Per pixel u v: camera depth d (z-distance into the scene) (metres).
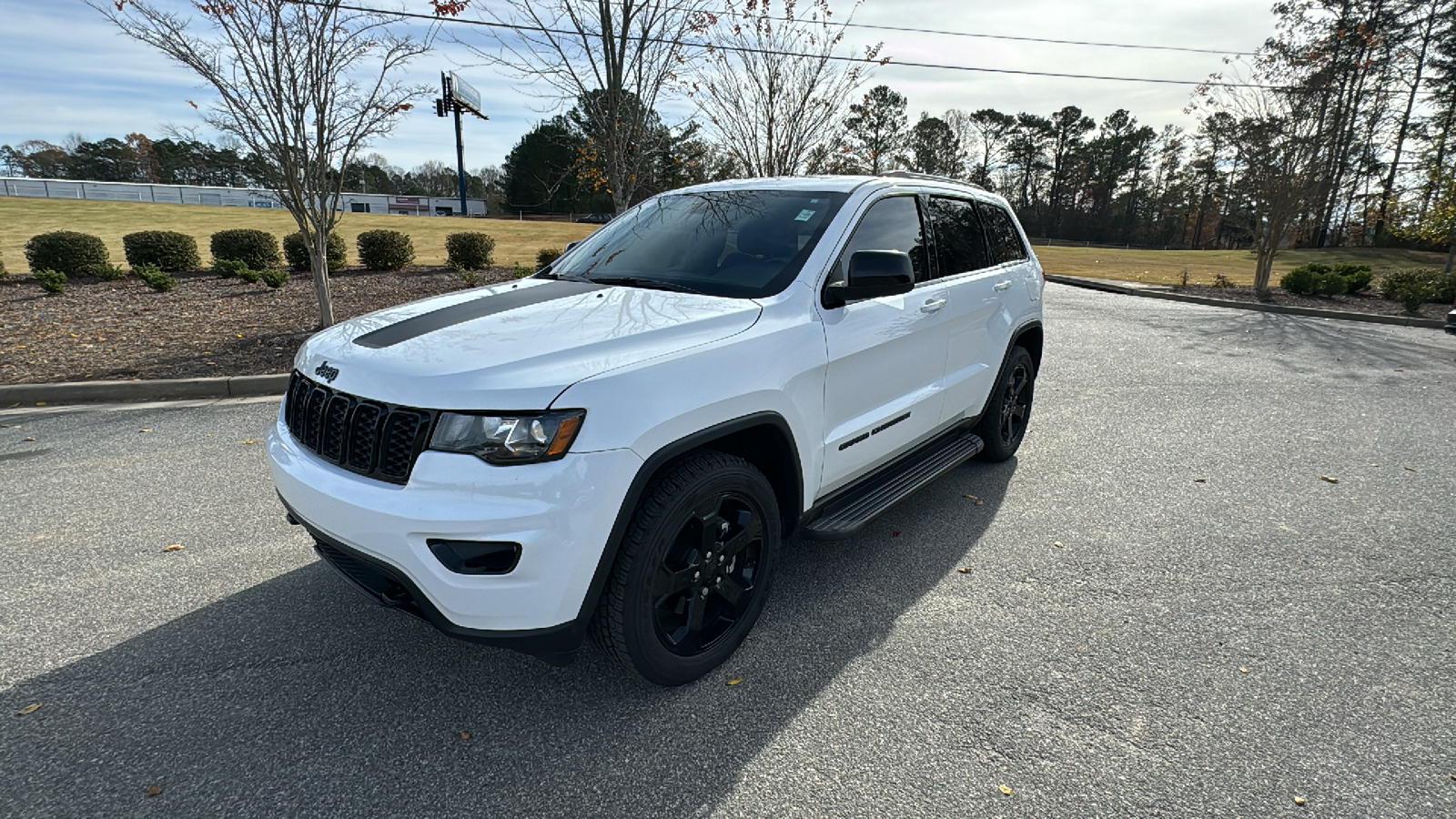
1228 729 2.53
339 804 2.16
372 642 2.97
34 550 3.69
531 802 2.18
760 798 2.21
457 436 2.20
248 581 3.41
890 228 3.62
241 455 5.06
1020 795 2.22
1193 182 78.81
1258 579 3.62
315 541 2.68
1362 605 3.39
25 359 7.53
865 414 3.40
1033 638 3.07
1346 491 4.81
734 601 2.84
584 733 2.47
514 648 2.30
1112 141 85.00
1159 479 4.98
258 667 2.79
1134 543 3.99
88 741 2.40
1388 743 2.48
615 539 2.31
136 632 3.01
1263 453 5.56
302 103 8.58
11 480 4.58
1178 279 23.33
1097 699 2.68
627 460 2.28
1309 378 8.27
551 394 2.21
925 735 2.48
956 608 3.30
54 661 2.81
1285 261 41.31
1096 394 7.32
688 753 2.39
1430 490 4.84
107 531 3.89
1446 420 6.60
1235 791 2.25
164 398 6.61
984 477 4.97
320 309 9.77
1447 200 19.52
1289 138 16.30
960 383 4.18
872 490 3.62
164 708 2.56
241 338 8.74
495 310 2.87
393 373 2.36
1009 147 87.88
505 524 2.16
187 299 11.88
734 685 2.74
